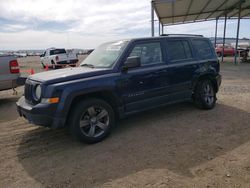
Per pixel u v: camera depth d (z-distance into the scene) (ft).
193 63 18.21
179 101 17.89
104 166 11.14
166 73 16.55
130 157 11.91
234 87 29.60
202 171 10.27
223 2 55.16
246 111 18.90
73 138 14.76
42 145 13.96
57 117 12.62
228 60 80.53
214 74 19.70
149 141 13.78
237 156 11.47
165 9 57.06
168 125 16.30
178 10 59.77
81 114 13.23
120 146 13.29
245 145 12.68
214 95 20.06
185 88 17.92
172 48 17.48
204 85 19.08
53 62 66.33
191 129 15.38
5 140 14.84
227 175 9.84
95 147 13.35
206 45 20.06
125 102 14.89
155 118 17.88
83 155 12.42
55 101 12.59
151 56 16.29
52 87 12.60
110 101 14.79
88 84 13.33
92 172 10.68
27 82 14.42
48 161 11.96
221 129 15.17
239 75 41.06
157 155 11.98
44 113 12.53
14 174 10.85
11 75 23.06
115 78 14.29
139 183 9.61
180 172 10.27
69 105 12.80
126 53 15.15
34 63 104.27
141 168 10.78
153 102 16.20
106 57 15.93
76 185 9.73
